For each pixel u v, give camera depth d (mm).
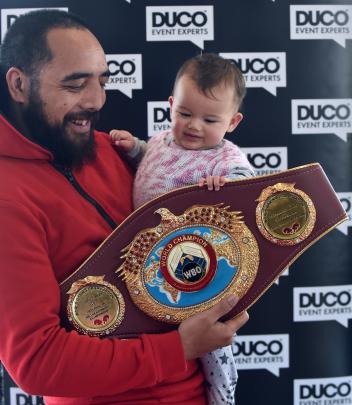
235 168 1347
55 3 2043
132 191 1428
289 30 2094
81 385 1075
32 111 1193
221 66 1421
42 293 1079
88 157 1322
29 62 1172
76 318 1134
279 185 1205
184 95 1394
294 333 2184
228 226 1188
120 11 2059
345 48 2109
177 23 2074
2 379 2127
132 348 1106
